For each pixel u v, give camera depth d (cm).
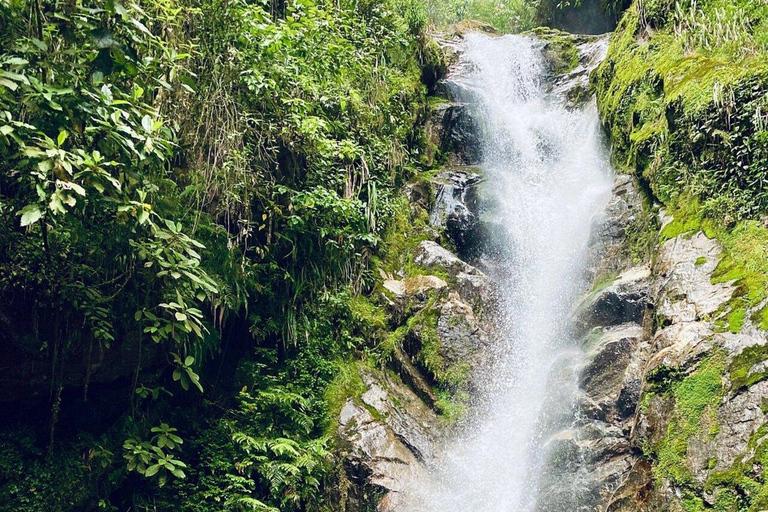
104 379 467
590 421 556
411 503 535
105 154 379
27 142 344
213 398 566
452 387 642
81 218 399
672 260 562
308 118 588
